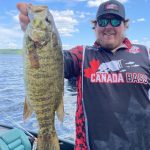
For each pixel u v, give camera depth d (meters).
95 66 0.87
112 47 0.89
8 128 1.71
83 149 0.85
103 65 0.87
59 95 0.65
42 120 0.65
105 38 0.89
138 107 0.85
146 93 0.87
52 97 0.64
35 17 0.63
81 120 0.85
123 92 0.85
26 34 0.63
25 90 0.64
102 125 0.83
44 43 0.62
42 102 0.64
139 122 0.84
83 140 0.85
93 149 0.83
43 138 0.65
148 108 0.86
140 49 0.91
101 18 0.90
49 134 0.65
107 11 0.89
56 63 0.64
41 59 0.63
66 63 0.84
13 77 7.80
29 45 0.62
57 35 0.65
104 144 0.83
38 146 0.65
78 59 0.88
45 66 0.63
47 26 0.63
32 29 0.62
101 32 0.90
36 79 0.63
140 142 0.84
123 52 0.89
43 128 0.65
